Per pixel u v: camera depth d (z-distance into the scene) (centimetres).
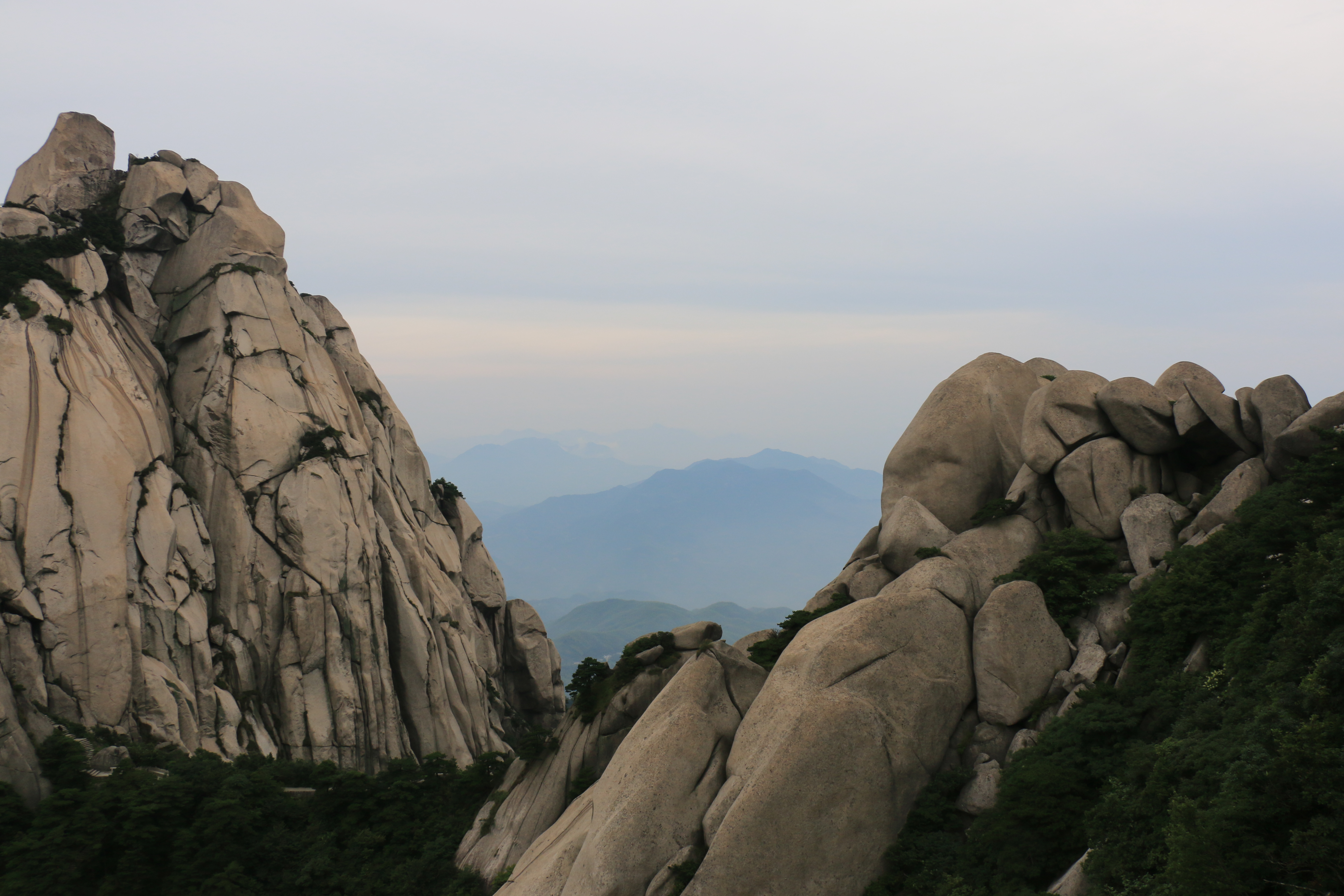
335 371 10625
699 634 5544
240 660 8581
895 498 5656
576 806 4675
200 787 6000
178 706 7819
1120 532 4734
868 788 3853
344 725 8644
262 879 5569
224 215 10269
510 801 5419
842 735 3872
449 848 5491
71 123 10100
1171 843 2739
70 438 8050
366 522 9625
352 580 9156
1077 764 3666
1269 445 4441
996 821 3669
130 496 8219
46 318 8362
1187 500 4794
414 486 11706
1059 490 4997
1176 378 4881
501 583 12475
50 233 9256
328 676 8800
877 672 4088
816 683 4072
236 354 9594
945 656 4222
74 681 7438
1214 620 3803
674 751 4162
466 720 9775
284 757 8450
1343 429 3969
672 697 4428
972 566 4769
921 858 3750
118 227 9988
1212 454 4816
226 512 9019
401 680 9419
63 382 8200
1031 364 6153
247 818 5788
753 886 3712
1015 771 3769
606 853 3944
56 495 7800
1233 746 2997
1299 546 3503
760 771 3862
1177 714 3566
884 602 4272
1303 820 2620
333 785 6109
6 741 6162
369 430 11012
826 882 3750
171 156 10550
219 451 9244
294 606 8844
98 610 7662
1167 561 4222
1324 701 2825
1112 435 5000
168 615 8144
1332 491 3797
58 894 5306
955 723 4162
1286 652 3241
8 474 7644
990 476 5559
